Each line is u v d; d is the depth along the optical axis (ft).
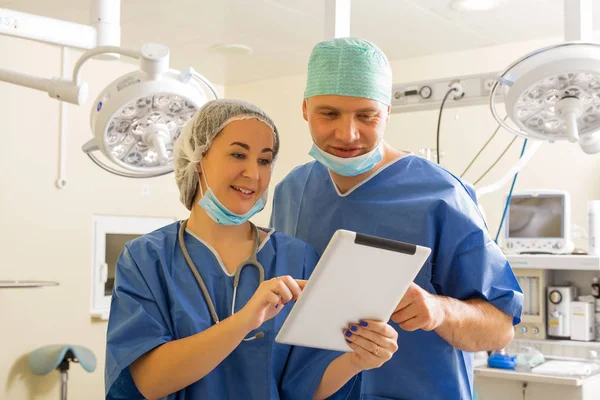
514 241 11.53
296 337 3.99
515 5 11.28
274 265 4.82
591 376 9.68
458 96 9.67
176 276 4.64
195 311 4.51
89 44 6.12
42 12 11.51
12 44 12.76
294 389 4.65
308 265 4.95
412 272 3.59
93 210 14.05
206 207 4.61
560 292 10.94
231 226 4.82
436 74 14.26
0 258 12.51
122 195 14.64
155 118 5.90
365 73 4.64
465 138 13.94
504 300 4.97
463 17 11.88
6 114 12.71
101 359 14.12
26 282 11.57
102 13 6.20
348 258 3.43
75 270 13.67
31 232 12.99
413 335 5.15
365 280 3.58
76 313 13.67
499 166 13.51
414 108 10.06
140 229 15.02
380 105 4.71
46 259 13.20
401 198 5.22
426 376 5.13
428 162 5.40
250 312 3.99
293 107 16.19
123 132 5.91
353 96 4.62
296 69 15.53
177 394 4.50
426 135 14.42
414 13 11.67
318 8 11.32
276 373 4.68
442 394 5.11
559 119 6.14
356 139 4.66
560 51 5.68
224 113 4.60
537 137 6.61
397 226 5.14
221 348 4.03
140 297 4.55
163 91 5.60
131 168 6.31
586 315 10.71
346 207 5.34
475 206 5.31
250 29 12.50
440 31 12.68
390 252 3.44
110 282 14.35
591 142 6.79
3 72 6.23
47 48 13.25
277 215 5.95
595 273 11.65
